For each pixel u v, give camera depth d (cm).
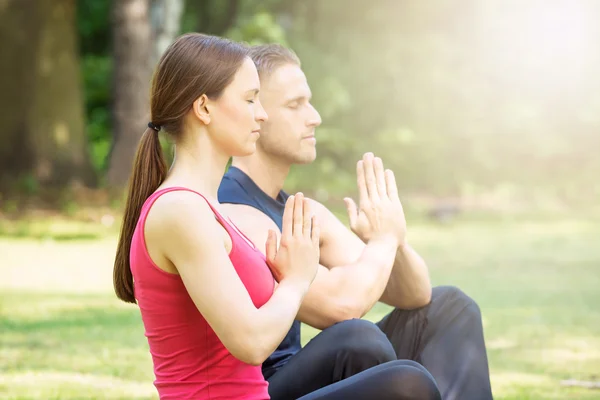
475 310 508
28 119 2617
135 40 2628
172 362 369
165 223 355
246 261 374
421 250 1939
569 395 740
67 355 916
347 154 3203
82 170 2683
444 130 3338
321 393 378
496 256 1831
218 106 374
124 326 1094
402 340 506
